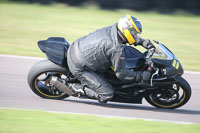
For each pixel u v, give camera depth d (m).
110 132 14.33
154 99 19.11
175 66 17.47
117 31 16.62
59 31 47.41
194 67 30.03
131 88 18.14
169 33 52.97
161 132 14.62
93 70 17.30
